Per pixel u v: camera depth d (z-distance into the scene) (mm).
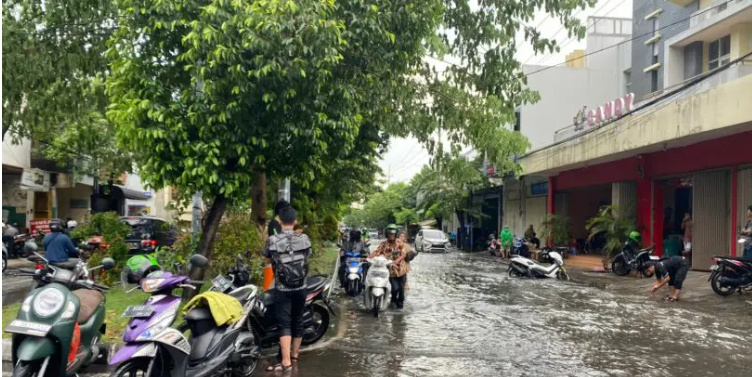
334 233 20109
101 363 6113
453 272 18203
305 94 7367
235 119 7148
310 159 8148
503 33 11156
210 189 7375
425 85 12180
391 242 10422
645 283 14312
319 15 7141
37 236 19812
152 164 7254
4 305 9516
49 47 11289
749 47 16969
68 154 19359
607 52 29703
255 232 10867
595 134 18750
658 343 7496
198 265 5449
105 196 19500
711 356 6793
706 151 15289
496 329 8445
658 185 18047
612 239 18031
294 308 6316
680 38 19188
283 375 5914
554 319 9320
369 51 8734
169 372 4871
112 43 7488
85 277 5793
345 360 6535
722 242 15211
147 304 4867
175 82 7504
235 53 6836
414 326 8672
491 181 31000
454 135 12414
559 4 10445
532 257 23609
